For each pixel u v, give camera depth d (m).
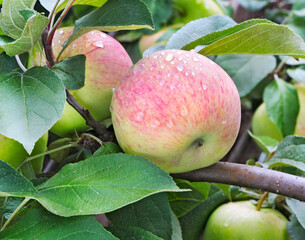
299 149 0.46
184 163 0.40
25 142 0.35
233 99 0.39
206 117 0.37
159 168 0.35
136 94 0.38
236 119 0.39
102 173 0.36
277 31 0.40
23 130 0.35
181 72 0.38
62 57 0.43
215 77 0.38
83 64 0.40
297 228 0.48
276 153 0.47
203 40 0.43
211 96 0.38
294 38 0.40
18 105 0.36
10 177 0.35
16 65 0.45
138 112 0.38
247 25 0.42
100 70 0.43
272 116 0.66
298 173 0.49
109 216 0.39
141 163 0.36
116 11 0.40
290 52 0.41
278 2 0.84
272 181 0.40
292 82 0.73
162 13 0.68
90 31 0.43
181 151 0.38
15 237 0.34
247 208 0.51
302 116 0.69
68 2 0.40
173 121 0.37
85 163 0.36
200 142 0.38
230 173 0.41
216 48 0.42
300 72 0.68
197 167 0.41
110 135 0.43
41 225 0.35
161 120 0.37
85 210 0.34
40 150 0.46
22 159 0.44
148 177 0.35
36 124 0.35
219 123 0.38
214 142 0.39
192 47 0.43
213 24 0.46
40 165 0.47
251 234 0.48
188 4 0.70
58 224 0.34
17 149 0.43
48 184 0.36
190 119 0.37
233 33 0.42
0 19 0.38
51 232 0.34
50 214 0.35
